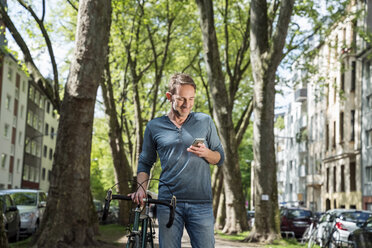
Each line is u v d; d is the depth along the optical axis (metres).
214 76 21.75
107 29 13.20
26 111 58.91
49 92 15.86
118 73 29.53
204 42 21.31
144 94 35.47
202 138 4.34
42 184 70.81
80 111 13.01
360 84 40.66
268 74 19.98
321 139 55.34
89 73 12.95
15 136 54.50
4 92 49.25
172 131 4.54
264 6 20.45
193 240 4.50
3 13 15.54
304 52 28.11
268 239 19.86
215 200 32.31
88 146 13.26
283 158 81.25
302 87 66.31
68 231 13.09
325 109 50.94
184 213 4.45
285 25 19.23
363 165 39.59
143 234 4.50
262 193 20.16
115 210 44.06
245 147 70.62
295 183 71.56
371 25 27.00
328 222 17.59
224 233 24.80
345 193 43.62
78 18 13.07
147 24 27.77
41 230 13.16
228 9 30.08
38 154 67.12
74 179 13.12
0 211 9.83
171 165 4.47
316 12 25.72
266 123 20.23
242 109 38.50
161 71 29.09
